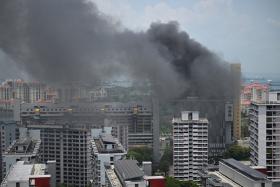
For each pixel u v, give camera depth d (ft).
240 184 498.28
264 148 631.97
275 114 630.33
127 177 474.49
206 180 552.82
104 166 603.26
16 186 463.42
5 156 638.94
